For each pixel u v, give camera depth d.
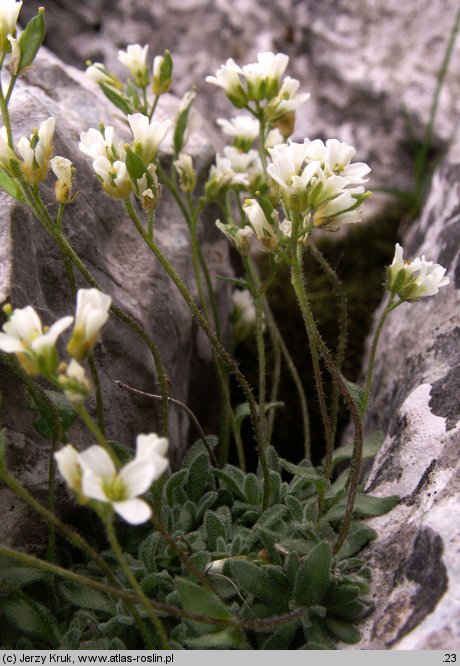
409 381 0.20
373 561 0.17
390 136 0.29
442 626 0.14
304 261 0.28
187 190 0.20
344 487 0.18
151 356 0.20
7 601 0.16
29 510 0.17
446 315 0.20
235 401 0.26
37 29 0.16
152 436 0.13
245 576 0.16
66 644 0.16
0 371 0.16
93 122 0.22
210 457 0.20
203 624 0.15
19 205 0.17
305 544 0.17
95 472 0.13
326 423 0.17
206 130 0.26
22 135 0.19
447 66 0.29
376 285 0.28
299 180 0.15
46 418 0.16
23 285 0.17
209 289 0.21
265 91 0.18
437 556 0.15
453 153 0.24
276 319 0.27
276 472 0.19
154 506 0.17
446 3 0.29
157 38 0.30
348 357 0.26
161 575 0.16
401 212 0.29
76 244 0.19
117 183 0.15
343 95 0.30
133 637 0.16
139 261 0.20
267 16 0.30
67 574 0.14
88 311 0.13
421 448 0.18
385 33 0.30
